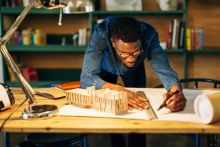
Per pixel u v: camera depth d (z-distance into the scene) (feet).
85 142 6.14
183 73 12.00
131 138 6.63
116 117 4.50
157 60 5.93
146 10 11.37
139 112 4.69
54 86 6.64
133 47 5.06
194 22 11.89
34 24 12.41
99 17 11.93
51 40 12.42
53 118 4.53
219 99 4.19
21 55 12.67
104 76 6.84
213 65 12.24
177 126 4.10
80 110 4.87
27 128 4.19
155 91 5.97
